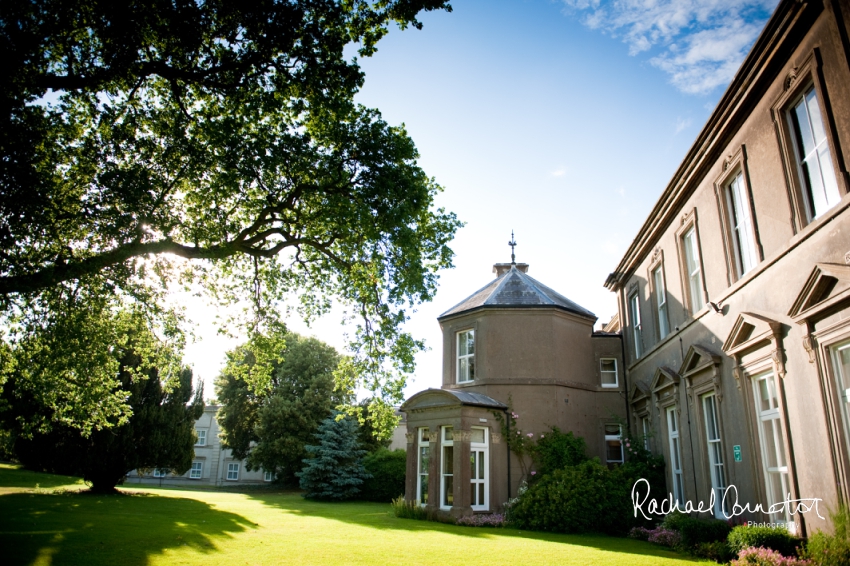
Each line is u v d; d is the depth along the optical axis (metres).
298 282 15.38
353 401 37.44
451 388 21.05
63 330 10.91
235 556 9.30
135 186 9.45
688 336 13.36
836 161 7.73
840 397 7.84
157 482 46.34
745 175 10.48
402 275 12.23
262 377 15.58
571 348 20.31
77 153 9.97
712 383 11.66
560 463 17.89
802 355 8.55
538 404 19.17
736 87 10.23
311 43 10.14
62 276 9.62
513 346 19.98
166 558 8.84
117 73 9.41
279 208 11.84
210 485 46.22
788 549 8.48
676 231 14.17
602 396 20.17
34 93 8.79
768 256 9.63
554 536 13.17
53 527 11.80
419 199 11.78
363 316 14.50
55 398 14.04
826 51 7.97
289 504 24.28
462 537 12.56
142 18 9.02
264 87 10.84
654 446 15.84
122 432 23.11
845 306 7.53
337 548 10.48
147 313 12.80
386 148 11.62
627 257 18.25
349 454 29.00
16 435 22.34
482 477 17.69
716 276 11.86
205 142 10.83
